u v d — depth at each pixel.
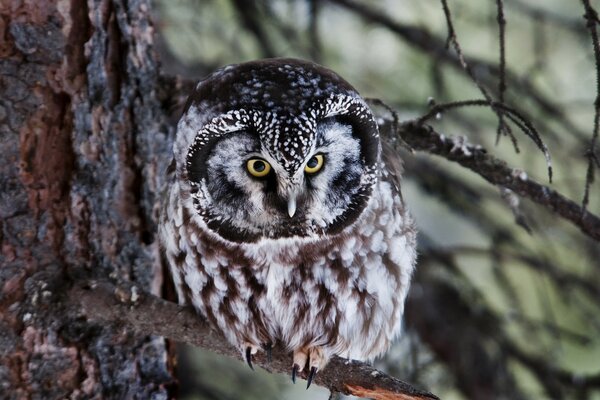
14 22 7.37
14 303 7.29
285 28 11.87
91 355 7.62
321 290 8.00
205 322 7.98
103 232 7.76
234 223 7.75
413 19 12.52
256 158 7.50
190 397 11.88
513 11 11.88
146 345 8.02
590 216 8.15
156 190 8.18
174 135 8.20
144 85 8.12
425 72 12.49
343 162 7.66
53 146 7.51
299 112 7.21
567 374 11.16
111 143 7.86
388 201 8.09
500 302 13.27
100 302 7.27
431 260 11.56
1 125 7.31
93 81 7.71
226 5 12.13
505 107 7.28
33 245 7.37
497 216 12.19
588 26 7.11
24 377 7.32
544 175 11.92
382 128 8.33
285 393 12.59
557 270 11.26
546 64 11.86
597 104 7.12
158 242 8.23
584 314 11.40
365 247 7.98
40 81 7.45
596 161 7.31
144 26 8.17
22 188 7.36
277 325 8.14
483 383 11.52
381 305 8.24
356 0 11.64
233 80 7.48
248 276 7.94
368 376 7.03
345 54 12.52
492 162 8.14
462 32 12.41
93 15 7.70
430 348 11.66
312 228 7.76
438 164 11.67
